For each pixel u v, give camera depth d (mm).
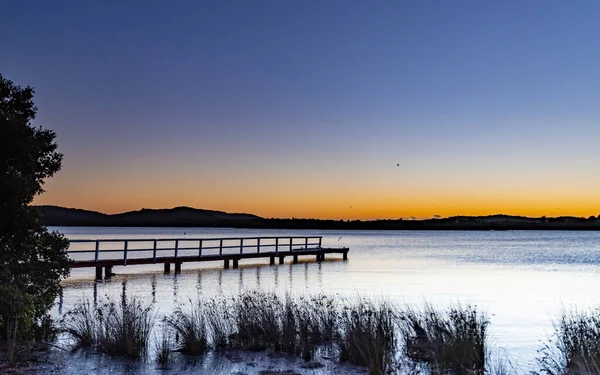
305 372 8695
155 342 10594
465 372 8469
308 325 11094
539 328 14031
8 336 9391
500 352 10961
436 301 19859
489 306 18688
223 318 11836
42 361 8891
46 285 10211
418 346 9883
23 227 9375
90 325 11320
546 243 106625
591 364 7914
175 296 19656
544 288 25312
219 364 9086
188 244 74500
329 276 29734
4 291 8727
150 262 28844
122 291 21391
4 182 9016
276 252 37594
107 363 8930
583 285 26938
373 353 9031
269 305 12586
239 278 27609
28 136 9516
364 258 48562
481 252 65625
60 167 10375
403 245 91438
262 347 10266
